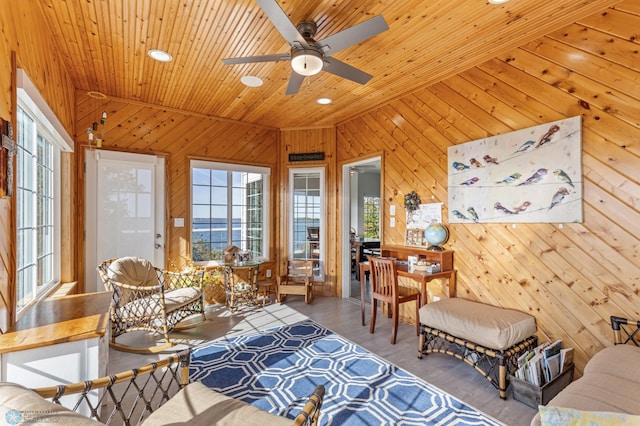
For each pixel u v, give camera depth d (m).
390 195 4.20
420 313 2.85
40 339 1.76
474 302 2.91
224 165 4.85
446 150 3.47
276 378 2.49
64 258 3.48
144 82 3.60
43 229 3.00
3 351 1.65
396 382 2.44
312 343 3.18
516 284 2.83
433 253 3.46
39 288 2.86
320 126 5.20
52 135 2.96
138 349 2.97
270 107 4.39
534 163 2.70
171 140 4.43
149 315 3.10
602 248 2.31
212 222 4.89
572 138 2.46
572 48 2.47
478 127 3.16
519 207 2.80
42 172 2.97
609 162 2.28
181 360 1.53
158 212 4.32
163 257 4.34
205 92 3.89
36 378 1.77
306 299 4.62
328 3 2.28
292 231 5.30
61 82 3.04
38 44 2.29
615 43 2.24
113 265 3.24
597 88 2.33
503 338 2.28
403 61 3.13
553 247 2.58
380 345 3.15
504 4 2.29
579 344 2.43
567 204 2.49
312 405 1.07
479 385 2.41
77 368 1.86
